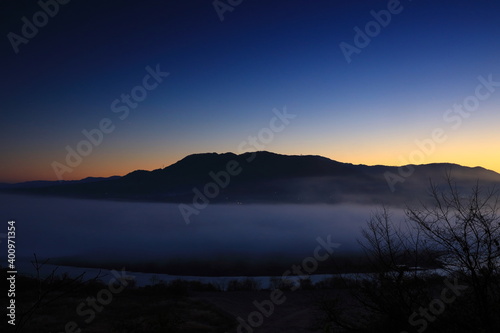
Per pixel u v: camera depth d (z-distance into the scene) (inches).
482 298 190.2
